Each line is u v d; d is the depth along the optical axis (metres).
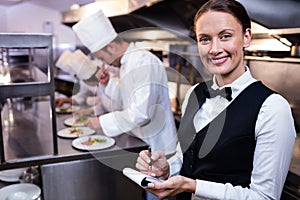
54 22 6.05
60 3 5.12
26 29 5.91
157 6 2.49
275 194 1.04
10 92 1.34
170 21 2.72
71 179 1.63
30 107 2.70
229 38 1.02
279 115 1.03
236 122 1.11
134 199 1.72
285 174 1.05
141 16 2.96
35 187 1.60
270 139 1.03
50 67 1.42
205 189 1.04
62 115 2.42
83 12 3.80
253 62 2.18
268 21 1.61
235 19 1.01
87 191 1.68
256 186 1.06
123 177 1.72
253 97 1.10
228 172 1.14
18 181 1.72
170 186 1.00
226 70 1.07
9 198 1.50
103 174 1.69
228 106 1.15
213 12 1.01
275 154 1.02
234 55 1.05
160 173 1.12
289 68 1.90
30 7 5.86
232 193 1.04
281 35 1.71
